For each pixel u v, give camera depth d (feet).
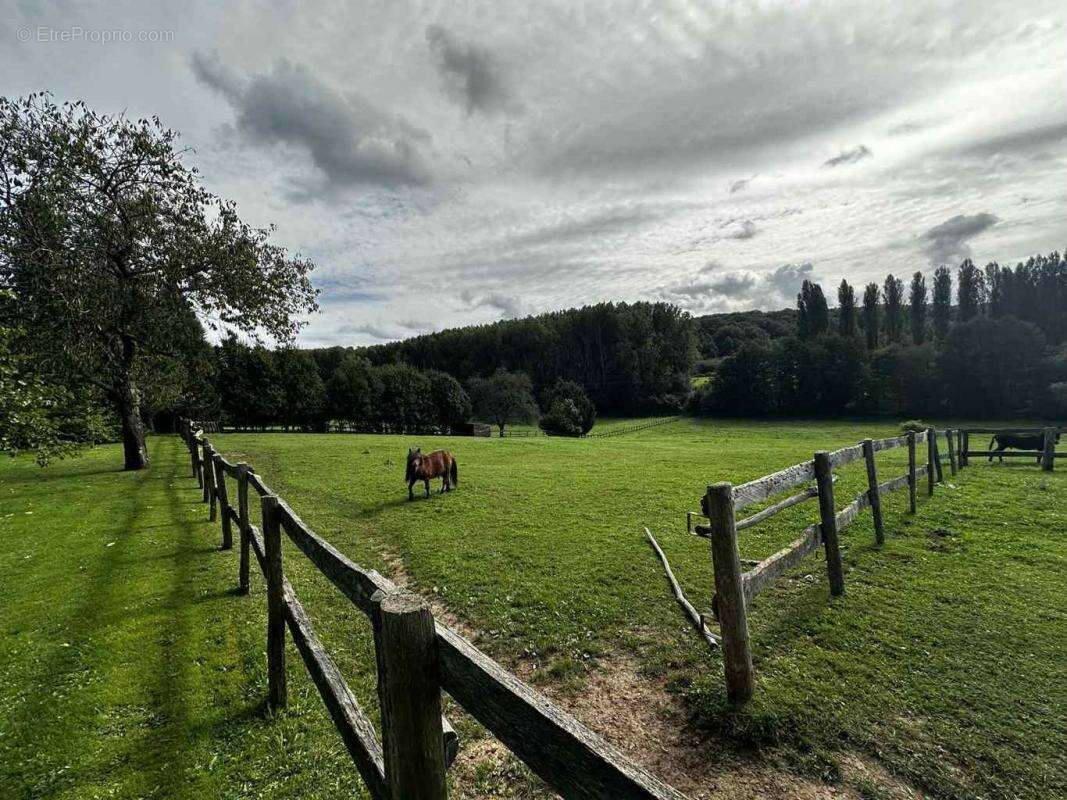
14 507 37.35
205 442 39.52
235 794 10.05
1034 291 259.39
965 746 10.30
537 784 10.34
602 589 19.49
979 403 190.90
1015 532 23.72
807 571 19.81
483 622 17.42
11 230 49.37
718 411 240.73
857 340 231.91
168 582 21.49
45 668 14.74
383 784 6.47
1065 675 12.55
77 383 54.29
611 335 289.12
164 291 57.93
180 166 58.75
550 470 51.65
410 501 37.83
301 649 10.80
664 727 11.57
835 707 11.57
